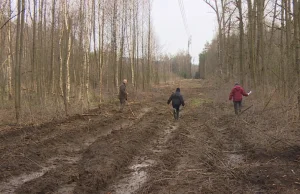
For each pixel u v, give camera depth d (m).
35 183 6.48
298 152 8.14
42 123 13.61
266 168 7.21
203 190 5.98
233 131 11.56
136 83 32.47
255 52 21.20
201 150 8.62
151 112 18.88
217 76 31.91
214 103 20.27
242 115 13.41
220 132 11.95
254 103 15.05
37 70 17.45
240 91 14.84
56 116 15.30
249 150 8.95
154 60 52.47
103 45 24.27
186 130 12.38
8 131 11.81
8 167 7.60
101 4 22.59
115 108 20.31
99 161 7.88
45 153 8.91
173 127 13.98
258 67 19.89
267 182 6.33
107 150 8.97
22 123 13.53
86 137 11.63
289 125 10.12
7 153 8.69
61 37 18.12
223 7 29.88
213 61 53.62
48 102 16.81
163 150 9.71
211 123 13.57
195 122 14.73
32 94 17.84
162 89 41.22
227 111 16.47
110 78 30.50
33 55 16.77
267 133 9.64
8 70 20.56
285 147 8.62
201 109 18.17
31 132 11.97
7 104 17.84
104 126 13.91
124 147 9.28
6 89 21.66
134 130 12.38
